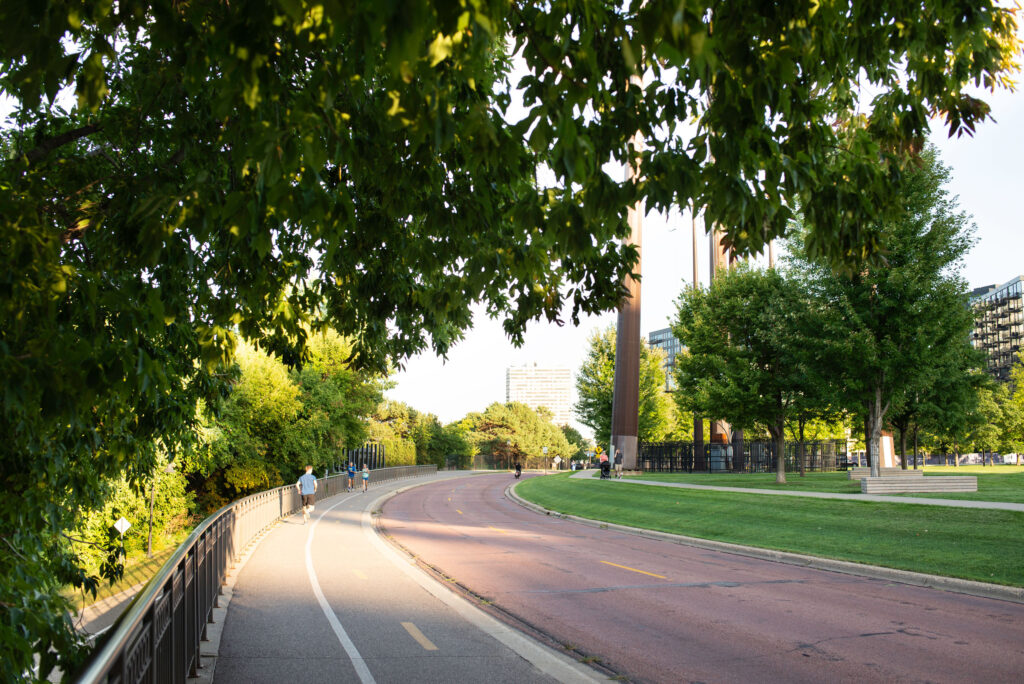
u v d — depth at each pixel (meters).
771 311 29.36
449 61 3.78
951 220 23.36
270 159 3.23
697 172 4.45
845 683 6.84
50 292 3.90
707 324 34.84
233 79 3.06
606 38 3.66
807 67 4.81
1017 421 63.25
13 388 3.43
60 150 6.36
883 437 33.88
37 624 4.55
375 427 90.12
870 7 4.68
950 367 26.02
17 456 5.89
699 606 10.69
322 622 9.48
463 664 7.44
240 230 3.78
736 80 4.12
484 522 26.94
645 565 15.17
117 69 5.71
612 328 58.97
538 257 6.54
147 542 28.30
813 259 5.74
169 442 8.63
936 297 23.20
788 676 7.08
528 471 111.06
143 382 3.73
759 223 4.77
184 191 3.95
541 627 9.34
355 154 4.37
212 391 8.85
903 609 10.39
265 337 8.48
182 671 6.00
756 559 16.23
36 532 6.30
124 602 16.50
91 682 2.32
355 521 26.55
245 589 12.02
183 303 6.82
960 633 8.87
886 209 5.31
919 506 18.86
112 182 5.59
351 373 45.91
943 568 13.07
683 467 52.91
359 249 6.78
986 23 4.68
